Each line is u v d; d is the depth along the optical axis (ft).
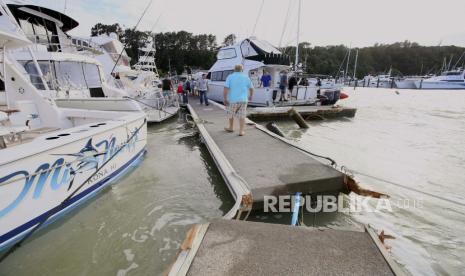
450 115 44.83
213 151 16.20
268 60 40.06
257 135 20.56
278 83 43.32
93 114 15.03
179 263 5.93
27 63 19.11
